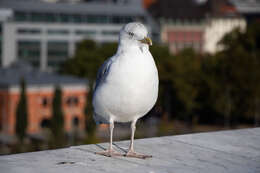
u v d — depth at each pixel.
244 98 53.84
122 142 6.07
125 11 94.19
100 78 4.90
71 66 70.25
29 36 86.56
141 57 4.58
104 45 74.25
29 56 87.00
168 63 60.97
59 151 5.42
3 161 4.86
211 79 55.44
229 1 118.31
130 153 5.21
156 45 70.06
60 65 85.94
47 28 87.94
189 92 57.38
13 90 49.06
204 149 5.75
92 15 91.44
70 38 89.94
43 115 51.03
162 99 61.94
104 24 92.50
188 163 4.96
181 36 104.88
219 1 112.88
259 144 6.16
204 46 106.50
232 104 54.47
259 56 58.59
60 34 89.06
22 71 58.06
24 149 40.22
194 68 59.62
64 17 89.62
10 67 62.56
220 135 6.78
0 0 86.75
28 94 49.66
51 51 88.75
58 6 90.44
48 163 4.79
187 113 61.41
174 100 62.62
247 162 5.07
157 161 5.01
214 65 56.09
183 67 60.66
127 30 4.61
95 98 4.88
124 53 4.62
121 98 4.62
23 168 4.54
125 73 4.52
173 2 106.94
